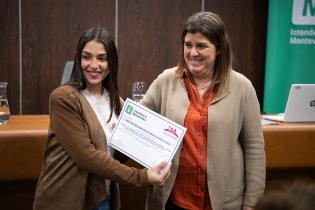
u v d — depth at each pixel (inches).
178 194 62.3
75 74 59.7
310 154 91.0
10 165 79.5
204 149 60.3
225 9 181.6
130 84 177.8
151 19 176.4
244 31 183.8
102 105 61.0
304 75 167.6
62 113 55.8
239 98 61.1
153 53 178.2
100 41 58.3
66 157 57.0
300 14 164.2
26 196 86.3
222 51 60.2
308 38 166.2
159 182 58.1
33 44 168.1
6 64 167.3
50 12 167.6
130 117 61.2
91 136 57.3
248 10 183.3
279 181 94.7
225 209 61.8
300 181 23.5
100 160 55.6
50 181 57.2
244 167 63.8
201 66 59.5
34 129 81.7
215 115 59.6
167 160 59.2
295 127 89.6
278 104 168.9
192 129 60.3
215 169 60.0
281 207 22.0
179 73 63.0
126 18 174.1
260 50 185.5
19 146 79.5
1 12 164.2
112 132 61.0
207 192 61.4
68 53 171.0
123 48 175.3
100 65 58.5
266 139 87.7
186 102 61.4
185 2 177.9
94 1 170.6
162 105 63.9
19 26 166.2
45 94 171.5
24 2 165.3
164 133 60.1
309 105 94.5
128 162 82.6
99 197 58.4
